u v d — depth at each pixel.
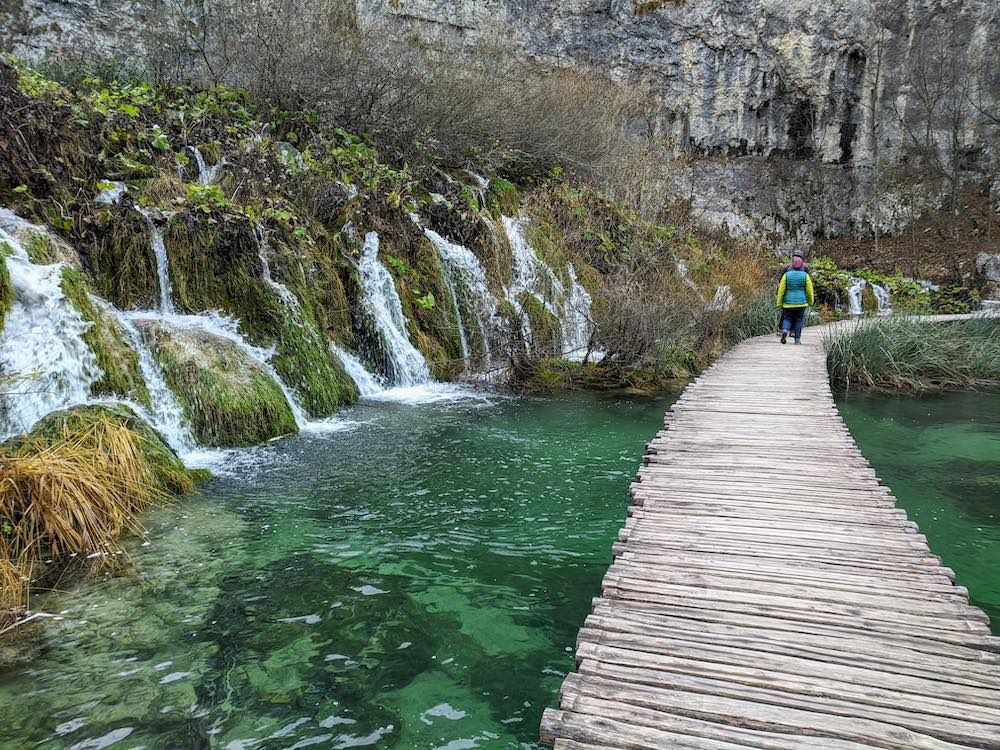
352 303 11.00
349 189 12.48
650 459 6.45
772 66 26.50
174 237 8.91
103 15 14.94
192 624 4.31
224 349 8.35
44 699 3.54
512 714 3.59
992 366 14.31
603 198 18.39
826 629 3.48
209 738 3.31
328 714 3.54
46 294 6.87
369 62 14.79
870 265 25.56
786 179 26.83
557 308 14.92
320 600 4.68
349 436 8.45
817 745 2.67
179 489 6.43
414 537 5.74
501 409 10.16
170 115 11.96
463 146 16.92
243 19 14.52
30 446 5.77
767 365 11.57
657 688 3.02
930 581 3.99
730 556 4.34
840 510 5.09
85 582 4.77
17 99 8.80
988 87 25.72
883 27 25.88
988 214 25.78
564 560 5.42
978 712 2.85
